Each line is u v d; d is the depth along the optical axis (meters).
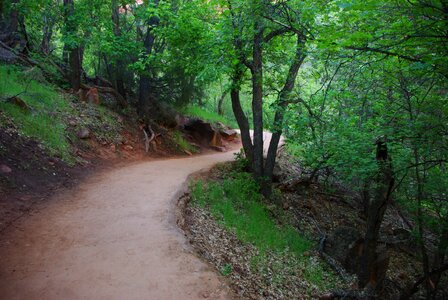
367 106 9.95
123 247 5.57
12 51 14.48
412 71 6.09
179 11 12.54
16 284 4.32
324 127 10.38
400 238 12.39
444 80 5.95
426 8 3.87
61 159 9.91
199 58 12.02
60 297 4.12
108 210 7.38
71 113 12.95
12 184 7.43
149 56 14.10
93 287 4.36
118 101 17.03
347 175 8.92
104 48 14.30
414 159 7.97
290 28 6.57
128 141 14.57
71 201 7.84
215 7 11.83
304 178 15.06
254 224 9.41
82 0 14.93
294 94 11.48
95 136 12.84
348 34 4.98
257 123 12.48
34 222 6.39
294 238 9.85
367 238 8.84
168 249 5.60
